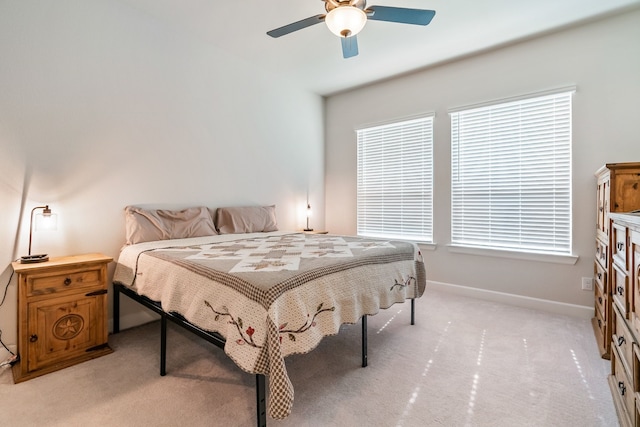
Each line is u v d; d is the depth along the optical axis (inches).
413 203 150.9
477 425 56.2
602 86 104.6
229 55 133.3
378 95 162.1
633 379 49.5
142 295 82.0
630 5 96.9
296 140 167.8
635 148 100.3
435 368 75.8
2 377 72.4
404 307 120.0
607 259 80.8
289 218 164.9
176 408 61.0
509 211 123.9
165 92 112.7
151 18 107.9
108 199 99.2
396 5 97.1
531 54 117.3
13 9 80.4
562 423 56.6
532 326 101.0
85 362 79.5
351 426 55.8
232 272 59.7
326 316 61.3
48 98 86.5
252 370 47.6
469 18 103.8
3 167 79.8
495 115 126.6
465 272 135.2
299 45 125.5
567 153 111.4
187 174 120.3
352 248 88.2
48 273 75.2
